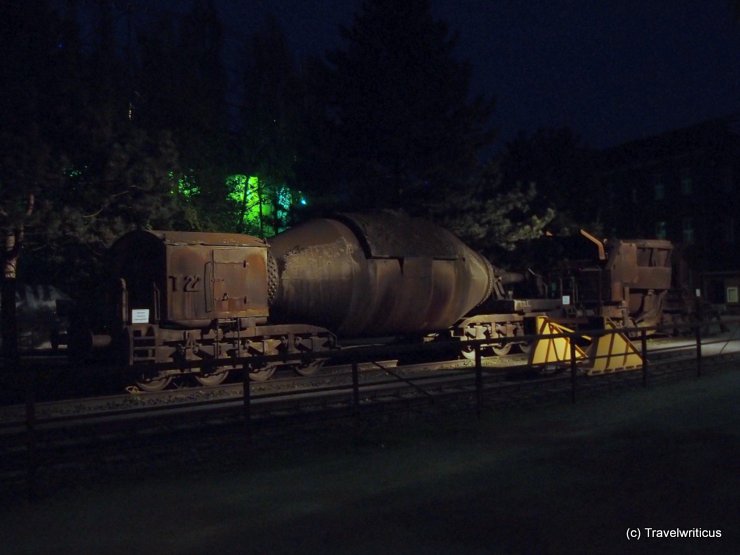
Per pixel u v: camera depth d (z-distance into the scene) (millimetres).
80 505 6875
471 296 20750
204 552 5523
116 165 20641
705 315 32156
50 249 23594
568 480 7402
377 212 19906
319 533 5906
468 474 7734
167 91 24062
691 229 53344
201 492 7242
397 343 22578
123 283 15086
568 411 11578
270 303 16953
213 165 25125
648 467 7863
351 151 27031
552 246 28578
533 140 38125
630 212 56531
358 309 18203
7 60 19812
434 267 19469
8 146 19344
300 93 28812
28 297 28203
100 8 22266
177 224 23531
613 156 59312
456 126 26812
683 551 5402
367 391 12438
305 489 7277
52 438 8414
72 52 21188
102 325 16156
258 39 28719
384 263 18547
